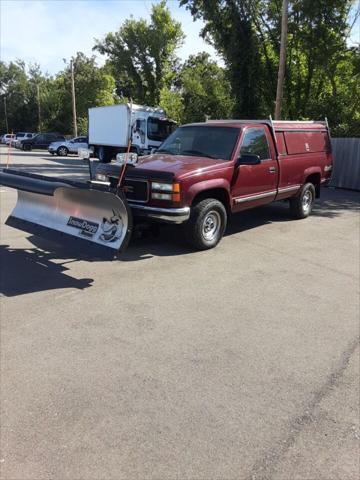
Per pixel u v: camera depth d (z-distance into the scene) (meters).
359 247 7.54
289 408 3.05
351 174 16.38
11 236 7.38
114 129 23.88
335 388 3.31
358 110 24.36
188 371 3.47
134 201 6.41
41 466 2.47
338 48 22.50
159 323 4.30
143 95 52.47
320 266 6.35
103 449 2.61
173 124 23.41
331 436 2.79
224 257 6.59
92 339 3.94
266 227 8.88
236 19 22.59
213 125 7.60
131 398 3.11
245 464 2.53
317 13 21.36
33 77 74.50
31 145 39.94
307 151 9.20
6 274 5.54
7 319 4.28
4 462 2.50
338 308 4.84
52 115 64.06
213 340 3.99
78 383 3.27
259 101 24.62
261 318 4.50
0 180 6.36
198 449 2.63
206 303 4.83
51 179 5.71
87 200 5.60
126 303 4.74
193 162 6.68
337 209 11.54
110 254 5.11
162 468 2.47
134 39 49.47
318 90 25.72
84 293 4.98
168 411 2.97
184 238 6.99
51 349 3.75
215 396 3.16
